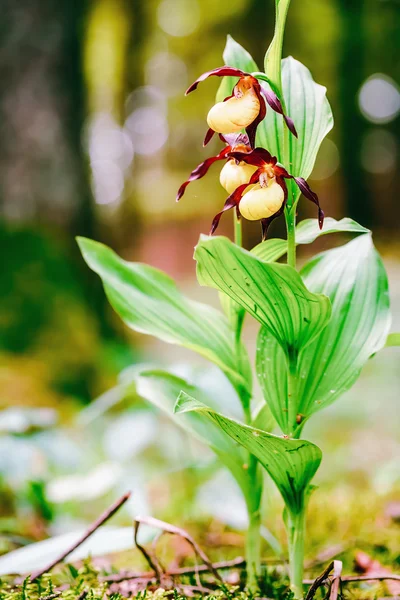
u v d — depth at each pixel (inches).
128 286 34.9
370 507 43.5
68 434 60.5
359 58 223.1
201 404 30.4
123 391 45.3
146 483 49.4
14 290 88.4
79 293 94.3
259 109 30.7
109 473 41.9
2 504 43.4
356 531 40.9
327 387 33.0
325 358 33.3
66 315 89.3
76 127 97.3
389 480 46.2
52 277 92.3
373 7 210.2
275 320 31.3
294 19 208.1
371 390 97.9
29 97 93.3
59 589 34.2
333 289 34.3
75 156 97.6
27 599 33.0
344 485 53.0
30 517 42.3
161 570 34.9
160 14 206.5
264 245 32.3
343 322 33.7
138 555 39.4
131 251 183.8
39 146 93.7
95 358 88.7
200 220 280.7
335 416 86.7
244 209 30.6
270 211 30.5
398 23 211.2
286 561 37.4
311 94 32.5
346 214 304.0
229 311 34.4
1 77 91.8
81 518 45.4
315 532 41.3
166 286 35.5
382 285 33.9
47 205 95.3
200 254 29.7
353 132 281.3
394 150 331.3
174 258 273.7
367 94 328.2
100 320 100.8
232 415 39.0
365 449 68.4
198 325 35.0
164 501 48.0
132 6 185.0
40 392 74.8
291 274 29.6
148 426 47.8
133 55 199.2
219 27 218.8
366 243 34.9
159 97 301.7
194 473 48.1
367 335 33.2
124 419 48.7
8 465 41.1
